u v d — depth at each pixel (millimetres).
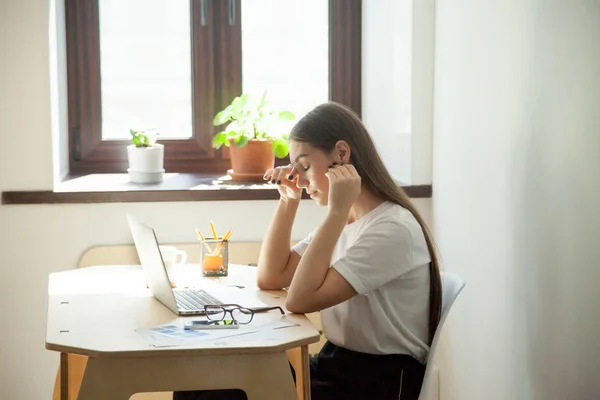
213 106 3406
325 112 1965
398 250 1838
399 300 1871
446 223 2809
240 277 2330
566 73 1904
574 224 1883
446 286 1954
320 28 3457
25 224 2857
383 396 1851
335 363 1897
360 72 3486
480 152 2473
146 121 3400
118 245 2900
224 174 3367
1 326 2885
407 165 2998
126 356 1596
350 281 1812
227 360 1651
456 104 2674
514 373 2258
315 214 2992
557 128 1957
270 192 2938
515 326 2244
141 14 3354
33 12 2787
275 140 3117
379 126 3326
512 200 2242
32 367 2922
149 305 1990
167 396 2641
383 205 1937
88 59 3318
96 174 3299
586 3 1799
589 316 1823
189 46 3396
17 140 2820
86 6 3299
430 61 2912
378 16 3266
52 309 1944
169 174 3334
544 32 2014
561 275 1961
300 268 1867
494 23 2332
